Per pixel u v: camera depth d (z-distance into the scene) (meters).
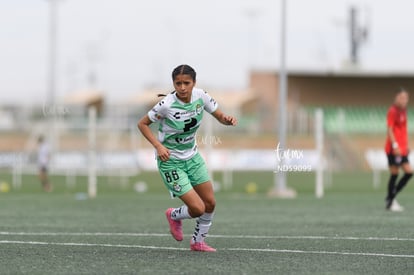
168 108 29.28
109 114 124.88
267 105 149.38
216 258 28.83
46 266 26.75
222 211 54.66
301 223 44.62
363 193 82.19
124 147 125.25
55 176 119.12
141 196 75.81
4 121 136.62
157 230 40.28
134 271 25.58
